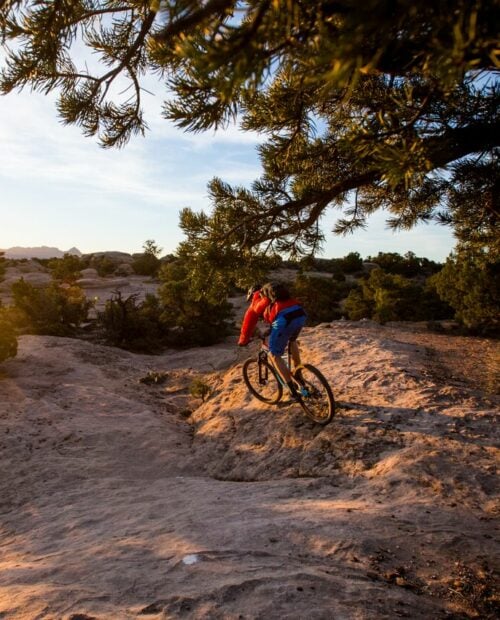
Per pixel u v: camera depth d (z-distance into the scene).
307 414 7.02
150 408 10.01
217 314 18.55
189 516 4.75
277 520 4.32
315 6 1.25
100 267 54.16
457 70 1.05
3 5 2.06
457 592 3.21
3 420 8.52
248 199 3.33
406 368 8.94
